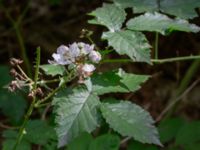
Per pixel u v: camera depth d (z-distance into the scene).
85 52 0.39
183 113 0.85
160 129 0.62
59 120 0.37
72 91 0.39
